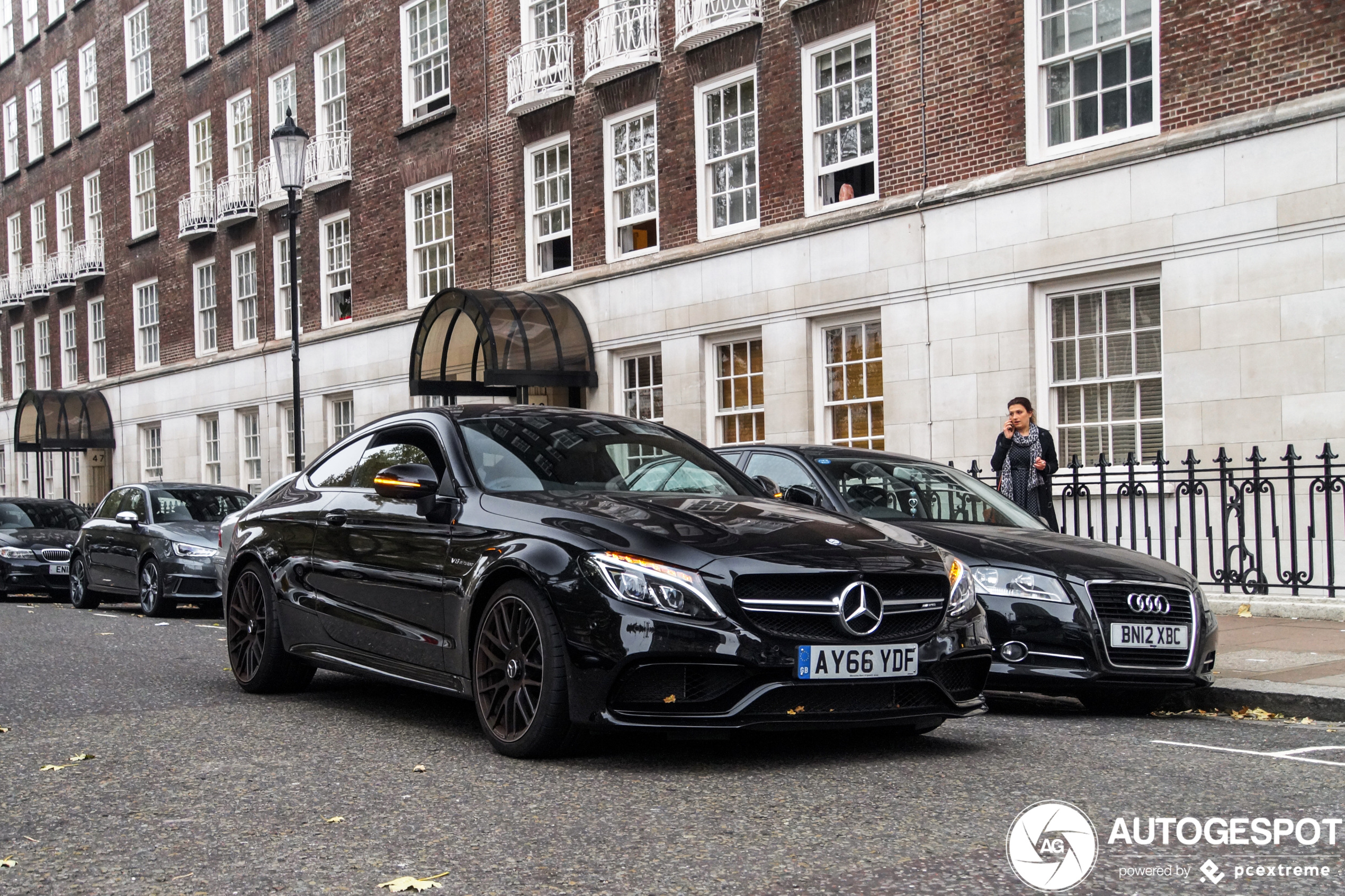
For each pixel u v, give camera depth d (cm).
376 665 668
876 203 1565
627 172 1953
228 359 2930
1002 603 696
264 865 410
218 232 2977
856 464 845
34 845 441
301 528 745
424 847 427
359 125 2525
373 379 2469
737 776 531
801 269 1655
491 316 1897
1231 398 1234
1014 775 532
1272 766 554
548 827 449
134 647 1091
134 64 3347
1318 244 1174
